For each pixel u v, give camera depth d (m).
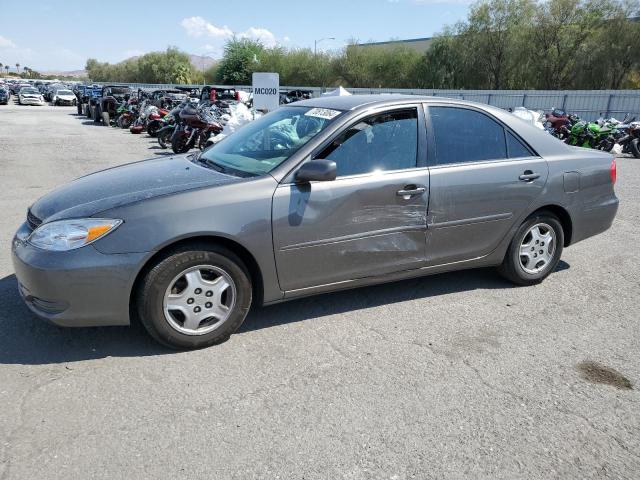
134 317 3.63
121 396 2.90
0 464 2.37
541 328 3.86
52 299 3.08
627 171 11.81
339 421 2.75
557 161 4.48
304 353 3.42
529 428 2.74
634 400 3.01
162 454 2.47
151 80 92.00
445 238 4.07
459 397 2.99
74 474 2.33
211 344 3.45
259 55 59.44
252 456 2.48
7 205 7.30
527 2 40.16
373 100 3.95
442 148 4.03
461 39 43.38
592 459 2.54
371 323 3.87
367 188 3.67
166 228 3.14
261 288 3.54
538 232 4.54
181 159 4.34
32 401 2.83
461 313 4.07
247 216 3.32
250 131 4.31
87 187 3.66
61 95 42.38
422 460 2.49
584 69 38.00
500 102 27.66
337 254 3.67
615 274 5.00
